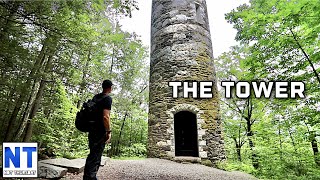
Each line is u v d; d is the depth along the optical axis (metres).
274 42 6.62
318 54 6.04
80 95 9.92
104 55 11.44
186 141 9.80
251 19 6.79
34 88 6.08
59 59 5.73
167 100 8.78
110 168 5.53
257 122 10.90
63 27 4.51
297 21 5.83
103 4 4.85
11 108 6.43
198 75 9.10
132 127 16.70
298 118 6.77
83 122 3.07
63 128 9.13
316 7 5.35
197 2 10.50
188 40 9.52
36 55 5.08
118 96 14.46
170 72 9.13
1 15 3.86
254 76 8.42
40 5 4.08
